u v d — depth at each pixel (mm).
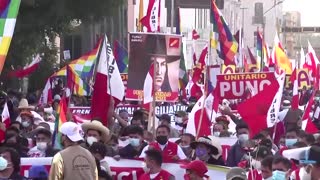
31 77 66688
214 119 33500
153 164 20938
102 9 58219
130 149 25078
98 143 21984
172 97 30328
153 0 45625
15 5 19484
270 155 20375
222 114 37469
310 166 16281
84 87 41500
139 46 30297
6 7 19469
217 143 24141
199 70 48125
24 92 66000
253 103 26750
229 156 26484
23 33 55781
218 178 23125
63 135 19172
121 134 29938
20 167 20594
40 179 21688
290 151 16938
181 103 44719
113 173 23469
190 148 26188
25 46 56875
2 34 19422
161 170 21078
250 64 72562
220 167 23109
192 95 47938
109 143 26578
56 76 53781
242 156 26156
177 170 22719
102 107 28078
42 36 59500
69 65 40469
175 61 30375
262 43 67625
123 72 44656
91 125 23359
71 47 93688
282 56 58469
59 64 71250
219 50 42062
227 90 33688
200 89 47531
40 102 46688
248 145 24594
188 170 19016
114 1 59094
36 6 55281
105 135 23562
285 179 18672
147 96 29938
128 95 30469
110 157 23578
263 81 33156
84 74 41844
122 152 25031
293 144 25688
